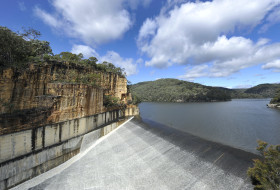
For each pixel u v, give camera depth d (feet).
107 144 97.35
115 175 62.39
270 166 40.75
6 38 69.62
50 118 75.61
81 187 56.44
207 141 86.99
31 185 60.18
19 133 62.08
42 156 70.59
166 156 71.92
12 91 62.28
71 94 88.58
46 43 128.36
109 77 172.55
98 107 118.42
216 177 52.54
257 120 159.33
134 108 189.37
